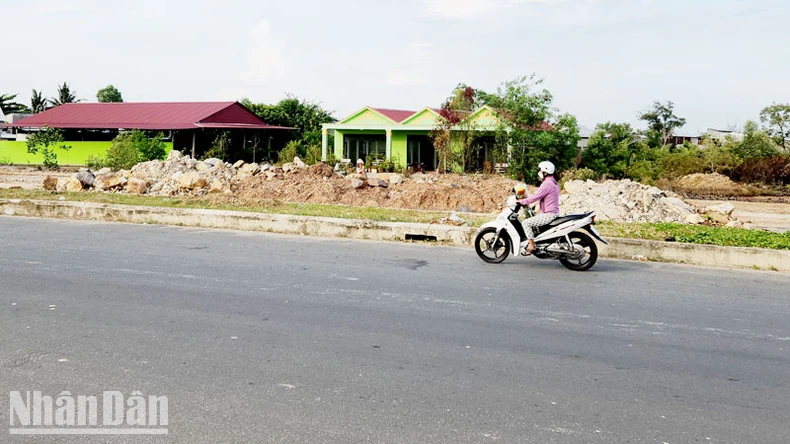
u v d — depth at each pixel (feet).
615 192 57.98
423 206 62.69
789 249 34.60
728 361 18.76
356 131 140.05
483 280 28.99
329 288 26.63
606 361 18.49
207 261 32.01
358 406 14.99
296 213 47.67
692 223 54.29
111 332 20.21
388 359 18.22
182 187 65.77
